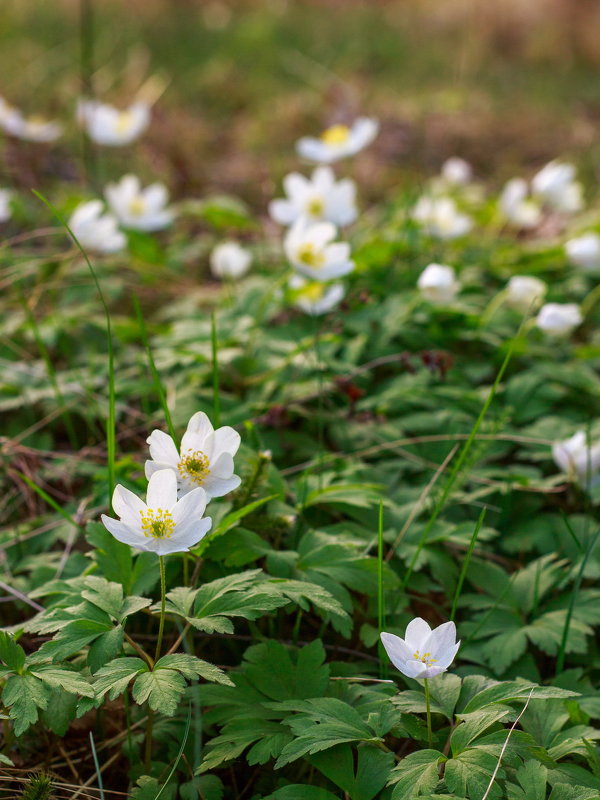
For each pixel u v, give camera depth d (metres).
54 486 1.13
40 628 0.93
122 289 1.29
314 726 0.92
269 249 1.38
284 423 1.11
